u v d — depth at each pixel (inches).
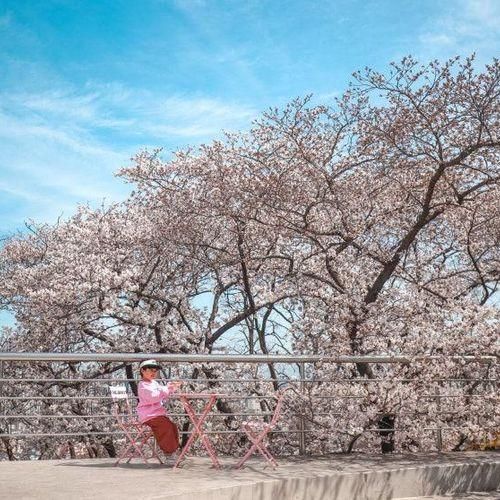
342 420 402.3
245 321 658.2
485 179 478.6
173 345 623.2
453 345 390.3
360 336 467.5
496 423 394.6
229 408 532.7
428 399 411.2
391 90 479.5
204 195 612.4
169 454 327.9
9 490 251.8
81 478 284.8
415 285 522.6
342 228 562.9
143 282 658.8
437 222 590.9
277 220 566.9
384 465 342.3
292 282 588.7
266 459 338.0
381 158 502.0
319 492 298.5
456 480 345.1
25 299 688.4
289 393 409.7
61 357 354.0
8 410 612.7
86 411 608.1
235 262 622.5
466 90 454.3
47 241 808.9
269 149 586.2
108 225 708.0
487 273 564.7
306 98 550.9
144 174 644.7
